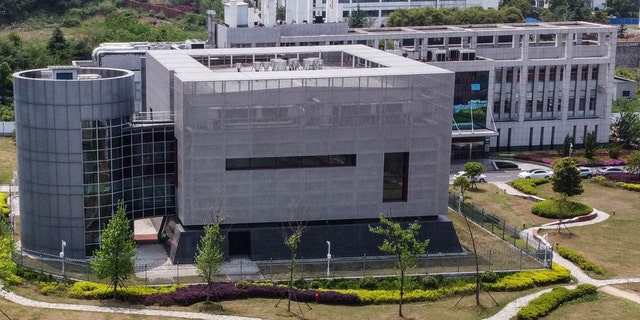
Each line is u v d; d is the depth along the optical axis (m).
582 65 154.00
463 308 82.62
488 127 144.75
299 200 95.06
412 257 80.62
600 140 156.75
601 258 98.44
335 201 96.00
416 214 98.38
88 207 93.00
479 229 107.50
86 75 97.75
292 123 93.12
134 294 81.94
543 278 89.75
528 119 152.50
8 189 119.38
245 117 91.81
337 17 157.25
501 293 86.69
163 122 96.06
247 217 94.12
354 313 80.75
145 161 96.12
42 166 92.00
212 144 91.56
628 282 91.25
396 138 96.00
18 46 190.00
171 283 86.44
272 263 92.38
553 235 106.50
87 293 82.19
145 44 147.38
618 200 123.00
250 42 139.12
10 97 169.00
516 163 143.62
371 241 96.38
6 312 77.31
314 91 92.88
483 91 143.00
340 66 114.38
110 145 92.88
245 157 92.81
